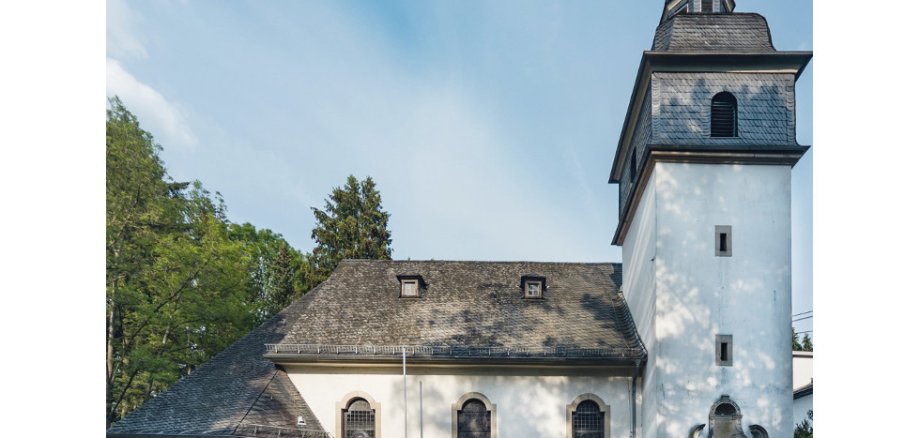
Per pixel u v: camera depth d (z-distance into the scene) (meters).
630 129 23.41
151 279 26.67
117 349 28.31
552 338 21.47
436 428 20.67
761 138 18.97
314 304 23.22
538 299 23.92
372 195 47.53
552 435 20.58
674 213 18.95
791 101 19.16
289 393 20.56
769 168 19.14
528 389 20.88
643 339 20.52
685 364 18.33
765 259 18.78
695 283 18.67
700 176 19.11
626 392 20.77
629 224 23.58
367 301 23.55
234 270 28.59
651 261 19.42
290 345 20.98
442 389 20.91
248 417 18.31
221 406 19.09
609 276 26.06
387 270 25.66
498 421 20.66
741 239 18.88
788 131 18.98
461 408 20.81
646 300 20.12
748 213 18.97
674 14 20.67
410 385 20.94
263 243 50.44
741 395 18.16
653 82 19.41
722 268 18.73
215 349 29.72
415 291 23.91
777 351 18.39
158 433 17.98
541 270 26.09
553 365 20.73
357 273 25.39
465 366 20.92
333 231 46.25
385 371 21.03
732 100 19.34
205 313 26.94
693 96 19.30
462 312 22.95
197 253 26.88
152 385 31.48
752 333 18.47
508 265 26.27
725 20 20.12
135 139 25.98
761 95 19.23
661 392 18.20
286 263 48.41
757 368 18.30
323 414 20.77
